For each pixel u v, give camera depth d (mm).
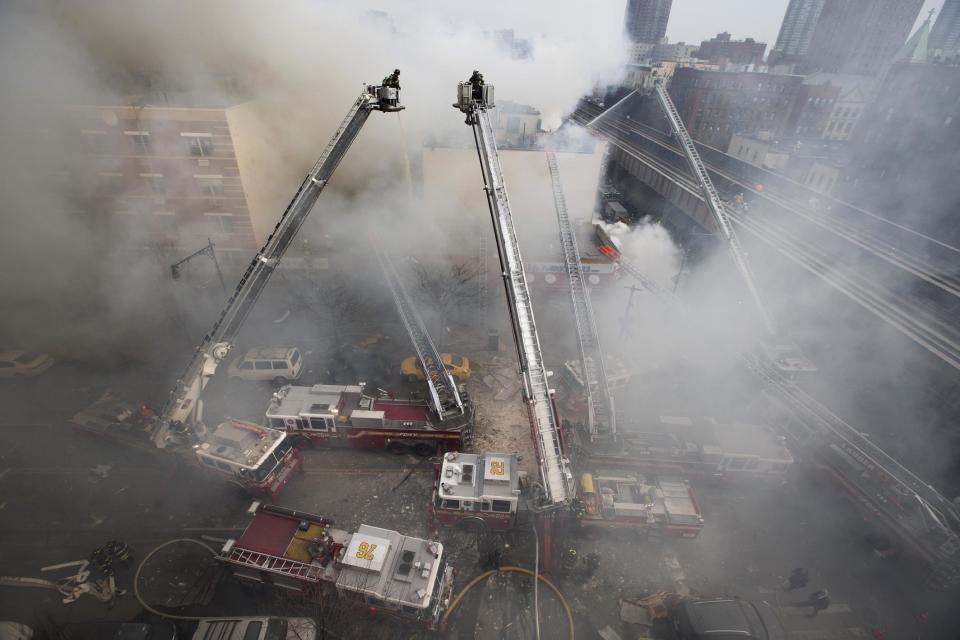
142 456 17188
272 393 20750
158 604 13109
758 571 14547
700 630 11977
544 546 14633
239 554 12547
